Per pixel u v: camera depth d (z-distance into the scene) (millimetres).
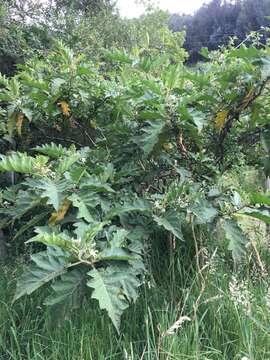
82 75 3730
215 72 3467
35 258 2199
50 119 3932
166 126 2990
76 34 7770
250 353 2369
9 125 3738
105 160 3232
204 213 2693
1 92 4051
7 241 3854
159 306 2779
